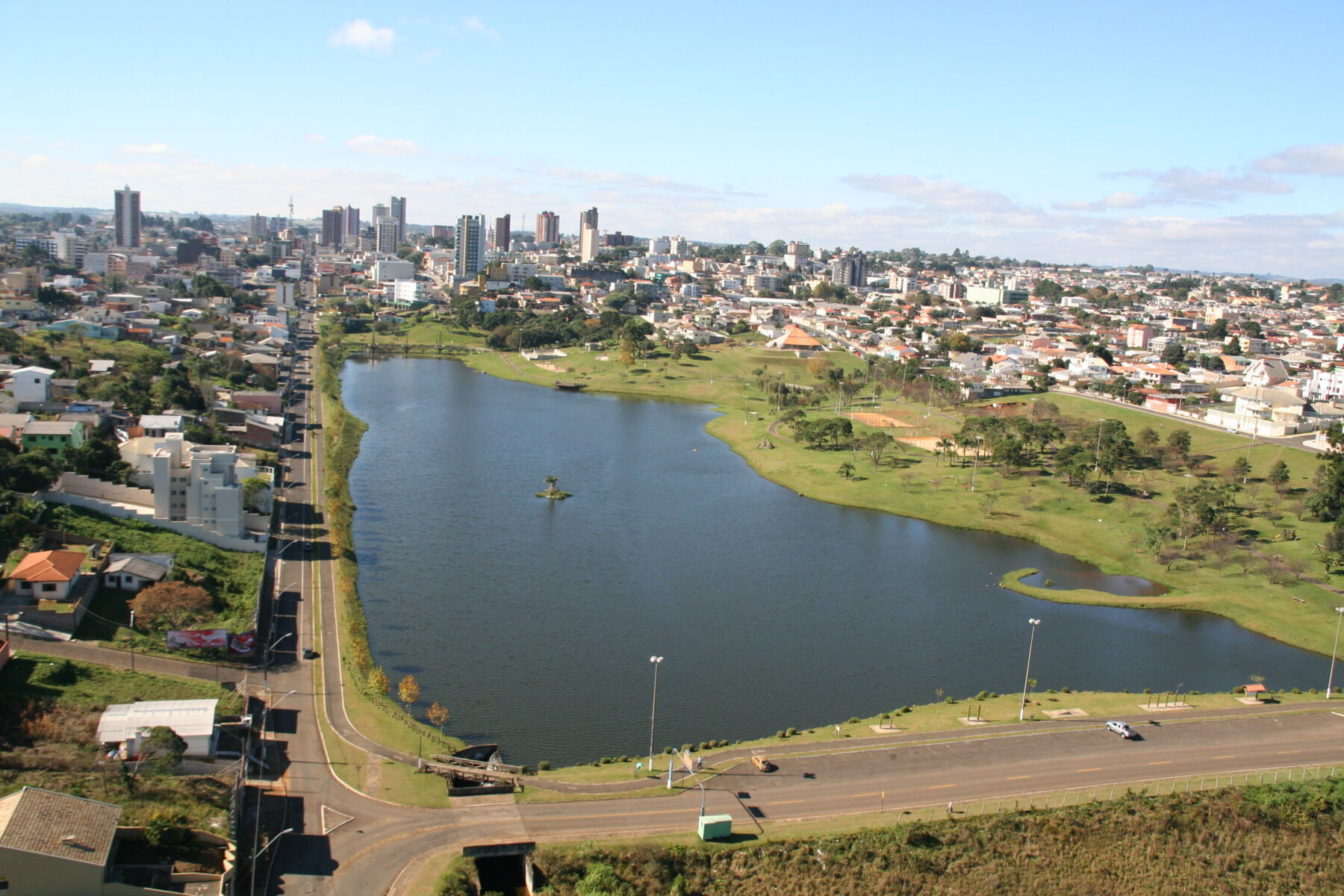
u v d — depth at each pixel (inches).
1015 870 5275.6
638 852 5118.1
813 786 5846.5
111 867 4714.6
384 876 4891.7
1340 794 5876.0
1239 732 6727.4
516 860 5255.9
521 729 6624.0
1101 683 7721.5
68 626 6948.8
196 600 7411.4
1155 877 5344.5
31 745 5531.5
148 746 5467.5
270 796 5516.7
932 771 6058.1
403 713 6594.5
